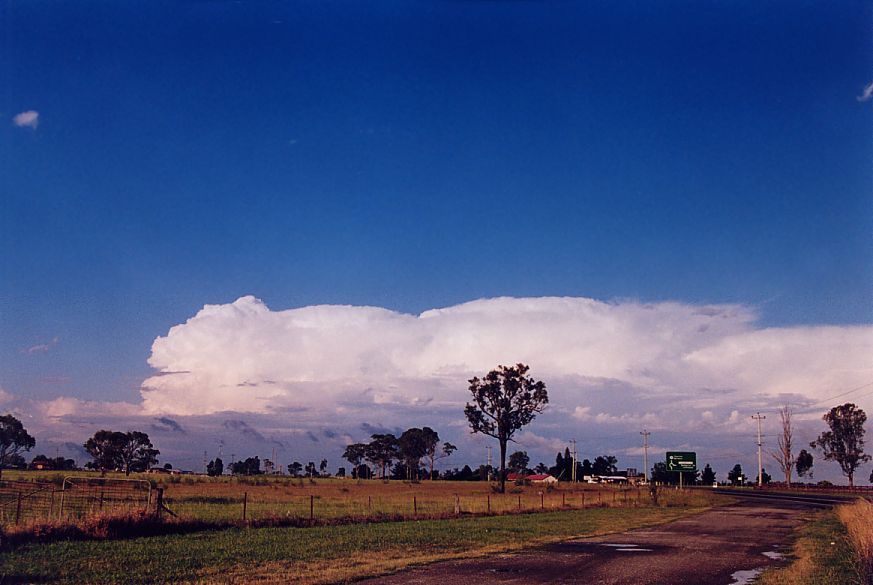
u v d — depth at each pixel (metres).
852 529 25.97
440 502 59.69
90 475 88.06
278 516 36.84
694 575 21.17
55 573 19.28
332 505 52.25
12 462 123.94
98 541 26.11
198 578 19.03
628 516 47.41
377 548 26.17
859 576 20.08
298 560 22.62
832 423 122.44
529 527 36.81
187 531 30.02
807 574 20.72
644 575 21.00
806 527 38.31
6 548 23.80
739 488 131.00
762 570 22.36
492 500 64.88
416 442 177.12
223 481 93.19
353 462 183.12
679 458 109.38
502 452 94.94
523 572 21.22
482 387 94.69
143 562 21.48
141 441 141.50
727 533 35.25
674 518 46.28
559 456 187.50
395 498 68.12
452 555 24.69
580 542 30.14
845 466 120.94
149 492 32.19
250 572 20.08
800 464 146.75
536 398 95.06
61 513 29.52
